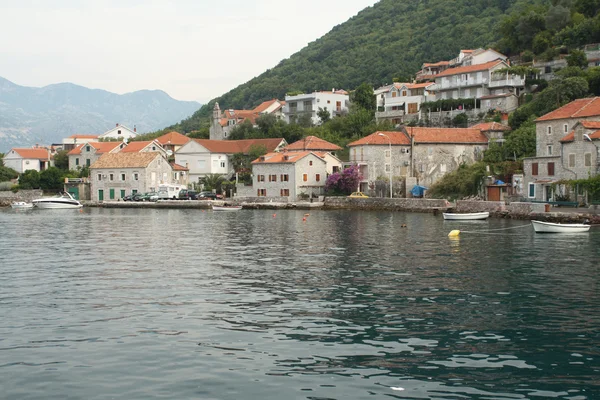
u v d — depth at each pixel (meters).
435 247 53.41
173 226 78.19
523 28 156.25
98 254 50.00
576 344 24.44
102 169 141.50
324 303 31.22
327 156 126.25
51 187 152.50
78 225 81.06
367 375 21.17
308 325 27.05
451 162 116.38
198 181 148.25
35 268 42.53
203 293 33.72
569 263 44.00
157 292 33.97
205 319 28.08
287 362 22.34
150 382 20.47
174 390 19.83
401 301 31.66
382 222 80.62
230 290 34.53
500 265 43.16
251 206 118.31
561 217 73.75
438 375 21.19
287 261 45.44
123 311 29.55
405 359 22.70
